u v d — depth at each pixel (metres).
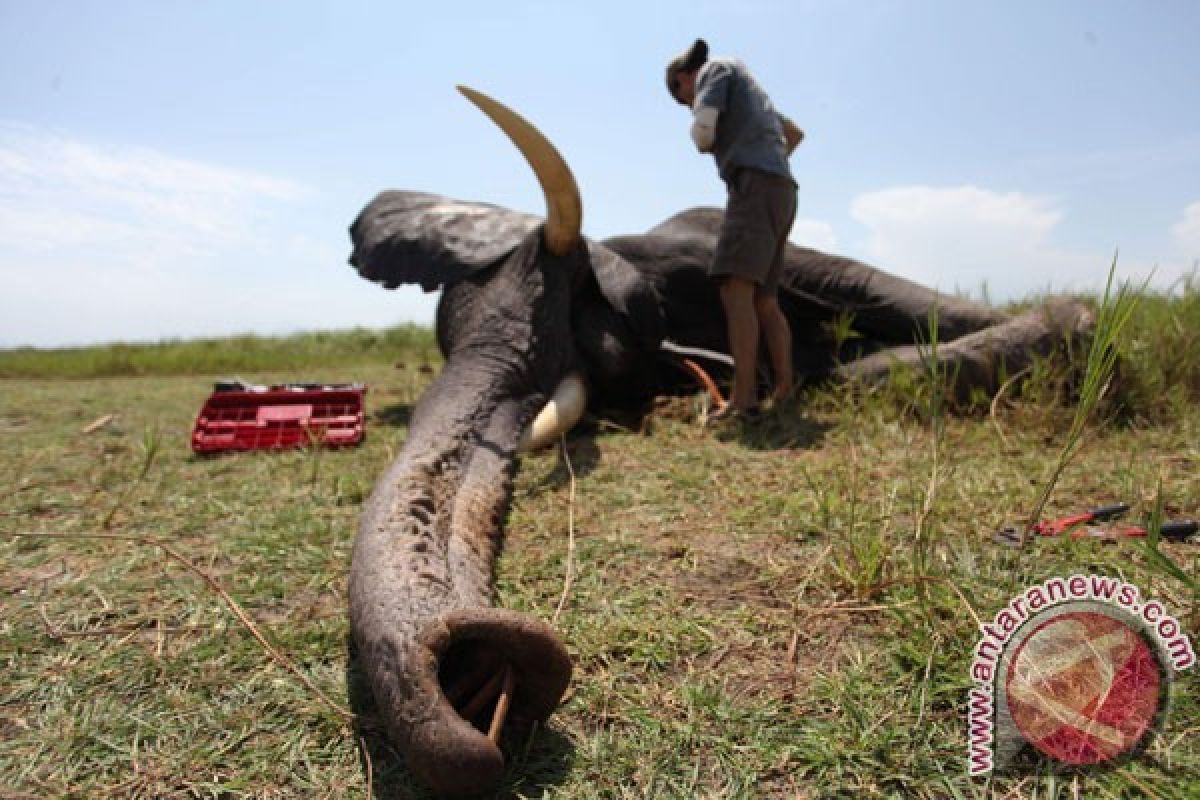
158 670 1.93
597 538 2.70
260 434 4.27
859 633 2.01
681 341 5.45
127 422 5.30
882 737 1.59
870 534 2.46
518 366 3.97
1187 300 5.12
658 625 2.06
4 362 10.15
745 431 4.20
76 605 2.30
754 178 4.27
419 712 1.43
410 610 1.65
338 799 1.48
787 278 5.54
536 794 1.48
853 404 4.45
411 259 4.78
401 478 2.48
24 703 1.82
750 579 2.35
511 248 4.67
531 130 4.11
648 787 1.49
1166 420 3.94
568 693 1.79
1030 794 1.45
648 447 3.93
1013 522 2.66
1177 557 2.30
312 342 12.02
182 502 3.25
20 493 3.46
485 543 2.50
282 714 1.75
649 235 5.62
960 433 3.89
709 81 4.26
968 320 5.02
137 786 1.54
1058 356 4.21
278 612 2.23
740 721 1.67
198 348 11.30
